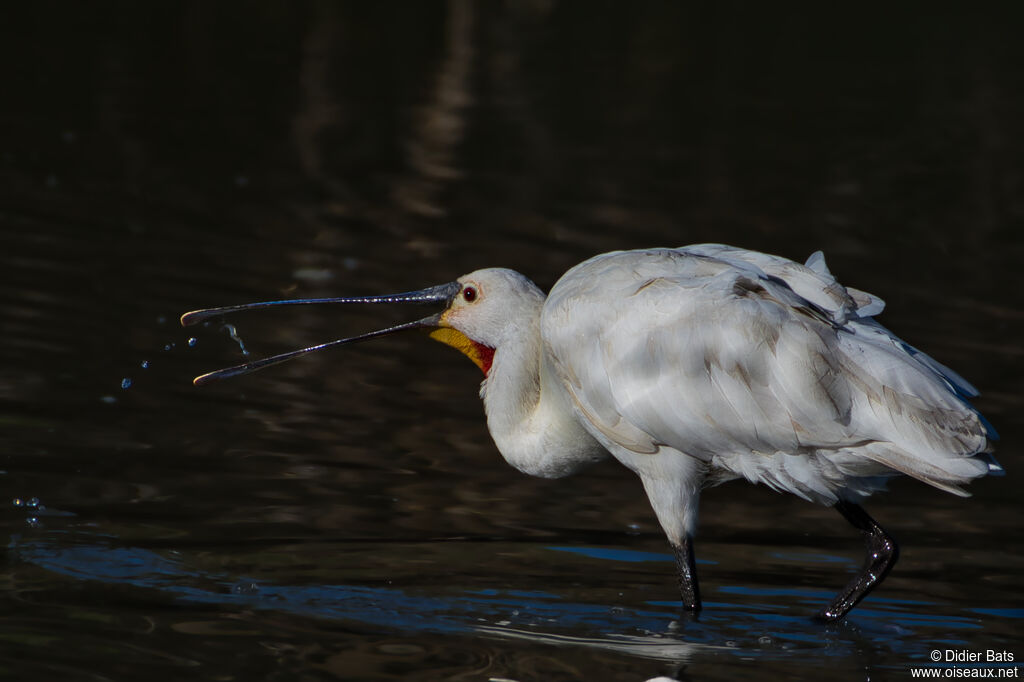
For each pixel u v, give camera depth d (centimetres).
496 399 1119
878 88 3328
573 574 1068
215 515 1119
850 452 955
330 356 1547
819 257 1059
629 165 2483
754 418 965
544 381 1095
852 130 2881
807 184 2439
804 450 969
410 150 2494
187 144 2386
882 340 977
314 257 1844
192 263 1778
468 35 3703
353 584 1014
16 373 1377
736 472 1009
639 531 1171
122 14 3488
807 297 1000
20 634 880
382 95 2912
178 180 2167
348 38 3519
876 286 1919
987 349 1688
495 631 947
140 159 2259
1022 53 3897
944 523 1217
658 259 1027
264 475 1212
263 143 2453
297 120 2642
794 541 1178
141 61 3003
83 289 1641
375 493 1200
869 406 939
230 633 909
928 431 927
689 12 4281
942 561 1127
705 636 961
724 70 3456
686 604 1005
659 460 1023
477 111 2836
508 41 3659
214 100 2725
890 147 2755
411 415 1398
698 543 1168
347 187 2225
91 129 2402
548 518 1186
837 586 1074
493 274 1145
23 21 3256
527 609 993
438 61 3338
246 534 1090
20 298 1588
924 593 1061
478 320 1137
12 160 2162
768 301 973
